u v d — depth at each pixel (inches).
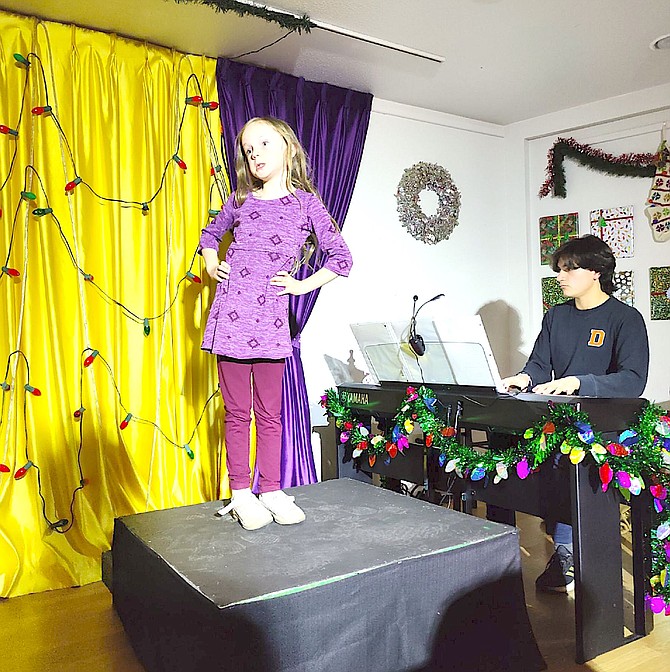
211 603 62.4
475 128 179.8
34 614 99.5
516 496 90.4
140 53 122.7
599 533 83.0
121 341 120.5
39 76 111.7
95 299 117.3
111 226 119.1
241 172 91.1
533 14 117.4
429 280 171.0
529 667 79.7
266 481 88.2
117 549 92.0
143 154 122.3
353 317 157.5
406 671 71.3
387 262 163.0
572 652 83.6
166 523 90.1
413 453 109.2
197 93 129.4
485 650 77.2
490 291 183.8
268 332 84.9
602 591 82.9
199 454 129.2
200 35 122.0
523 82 150.9
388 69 141.3
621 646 84.9
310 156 143.0
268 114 136.7
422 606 72.8
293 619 64.4
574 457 78.5
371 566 69.8
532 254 184.2
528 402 87.7
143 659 81.5
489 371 93.7
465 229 178.7
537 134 178.4
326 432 153.0
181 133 127.3
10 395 109.1
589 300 108.9
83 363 115.6
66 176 114.4
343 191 149.0
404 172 165.9
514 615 79.7
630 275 164.7
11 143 109.6
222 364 87.4
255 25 118.0
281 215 87.2
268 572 69.5
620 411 86.2
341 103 149.6
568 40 128.5
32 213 111.0
